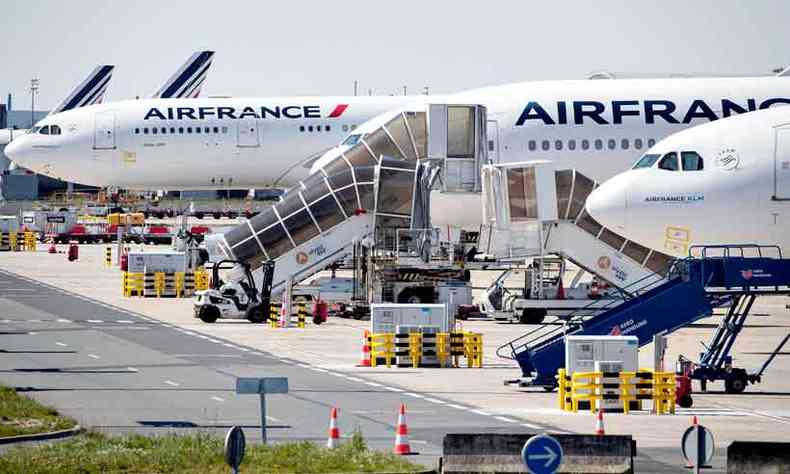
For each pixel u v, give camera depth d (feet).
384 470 303.07
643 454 342.64
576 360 422.41
